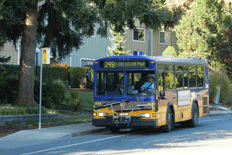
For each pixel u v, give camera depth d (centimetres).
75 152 1672
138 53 2472
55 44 3488
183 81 2702
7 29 3180
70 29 3412
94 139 2122
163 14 3081
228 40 4903
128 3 2980
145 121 2234
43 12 3416
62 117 3069
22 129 2456
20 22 2812
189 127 2861
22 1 2720
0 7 2558
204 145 1853
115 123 2275
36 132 2281
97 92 2338
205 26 5078
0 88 3167
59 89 3503
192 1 5297
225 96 5059
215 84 4953
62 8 2798
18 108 2803
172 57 2647
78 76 5438
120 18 3006
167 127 2423
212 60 5053
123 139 2109
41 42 3566
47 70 4962
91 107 3856
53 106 3412
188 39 5294
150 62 2256
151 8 3064
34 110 2898
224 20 4891
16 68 4294
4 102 3145
